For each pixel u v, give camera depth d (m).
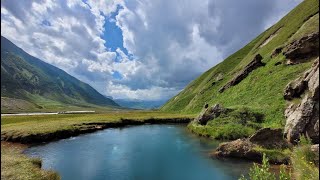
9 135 53.41
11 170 26.86
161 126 80.94
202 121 64.62
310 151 15.42
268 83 74.00
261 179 13.67
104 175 30.45
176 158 37.56
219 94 104.25
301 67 70.06
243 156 35.12
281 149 34.38
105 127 77.88
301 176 14.66
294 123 34.28
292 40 87.50
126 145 48.47
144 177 29.47
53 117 111.19
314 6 117.06
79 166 34.16
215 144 46.88
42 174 26.33
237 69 130.62
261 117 55.16
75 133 63.50
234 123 55.75
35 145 49.31
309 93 34.69
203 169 31.53
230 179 27.55
